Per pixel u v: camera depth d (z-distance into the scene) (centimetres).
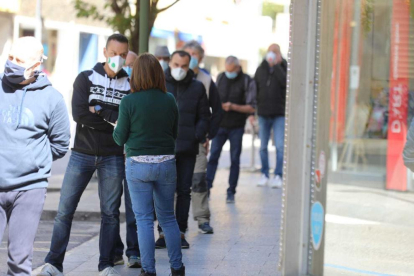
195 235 1525
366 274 959
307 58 950
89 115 1134
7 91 891
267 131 2305
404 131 952
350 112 961
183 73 1358
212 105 1488
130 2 2211
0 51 3650
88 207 1809
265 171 2362
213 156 1941
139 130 1071
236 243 1442
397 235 949
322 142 958
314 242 961
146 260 1083
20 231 884
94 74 1155
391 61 959
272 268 1235
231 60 1931
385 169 959
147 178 1073
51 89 915
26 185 887
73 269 1227
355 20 959
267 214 1797
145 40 1496
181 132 1361
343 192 961
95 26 3338
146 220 1084
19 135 883
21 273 887
